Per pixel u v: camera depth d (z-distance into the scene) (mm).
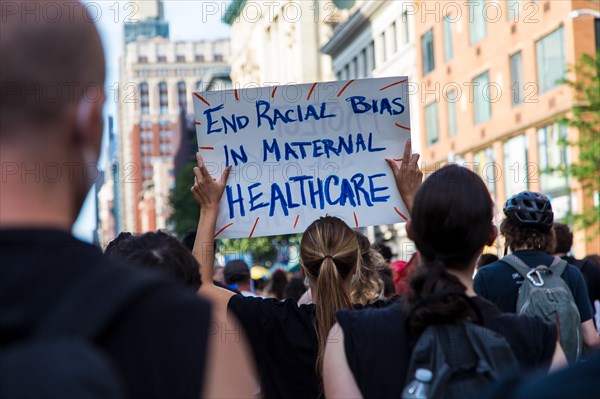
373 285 4754
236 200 5254
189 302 1669
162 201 169750
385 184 5203
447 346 2738
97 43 1721
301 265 4551
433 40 47188
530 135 39031
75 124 1699
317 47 70188
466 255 2938
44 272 1608
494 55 41438
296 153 5258
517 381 1448
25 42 1641
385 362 2834
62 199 1705
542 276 4793
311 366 4465
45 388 1451
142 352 1609
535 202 4988
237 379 1886
